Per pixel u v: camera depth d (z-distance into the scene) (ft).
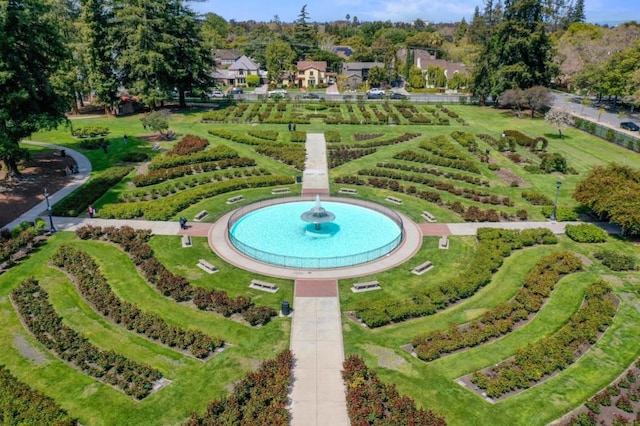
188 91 297.12
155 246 122.31
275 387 74.49
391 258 118.21
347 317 95.35
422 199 157.79
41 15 154.92
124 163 185.06
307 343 87.35
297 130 236.84
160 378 78.69
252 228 134.21
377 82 418.51
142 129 234.17
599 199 130.11
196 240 125.90
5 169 170.60
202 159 185.06
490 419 71.31
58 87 187.32
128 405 73.26
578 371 81.71
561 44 380.78
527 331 91.86
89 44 248.11
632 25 356.38
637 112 290.35
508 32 285.43
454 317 95.91
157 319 91.81
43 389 76.18
